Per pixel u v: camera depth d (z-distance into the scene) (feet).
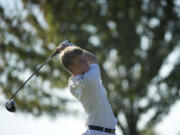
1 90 178.40
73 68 49.62
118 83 192.03
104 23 184.75
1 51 178.19
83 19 183.52
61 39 179.32
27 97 182.91
